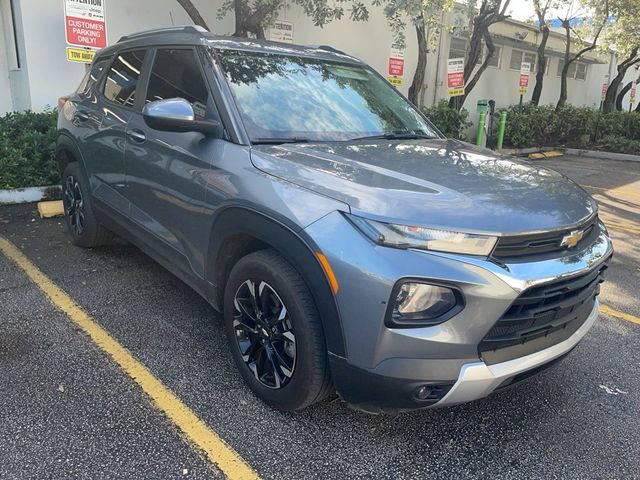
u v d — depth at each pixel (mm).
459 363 2248
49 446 2506
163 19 8938
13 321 3688
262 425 2740
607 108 20594
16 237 5414
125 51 4309
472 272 2199
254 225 2674
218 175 2951
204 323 3783
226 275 3123
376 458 2566
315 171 2631
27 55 7656
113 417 2736
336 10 8797
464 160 3107
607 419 2986
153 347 3434
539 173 3078
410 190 2465
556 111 17344
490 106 12734
